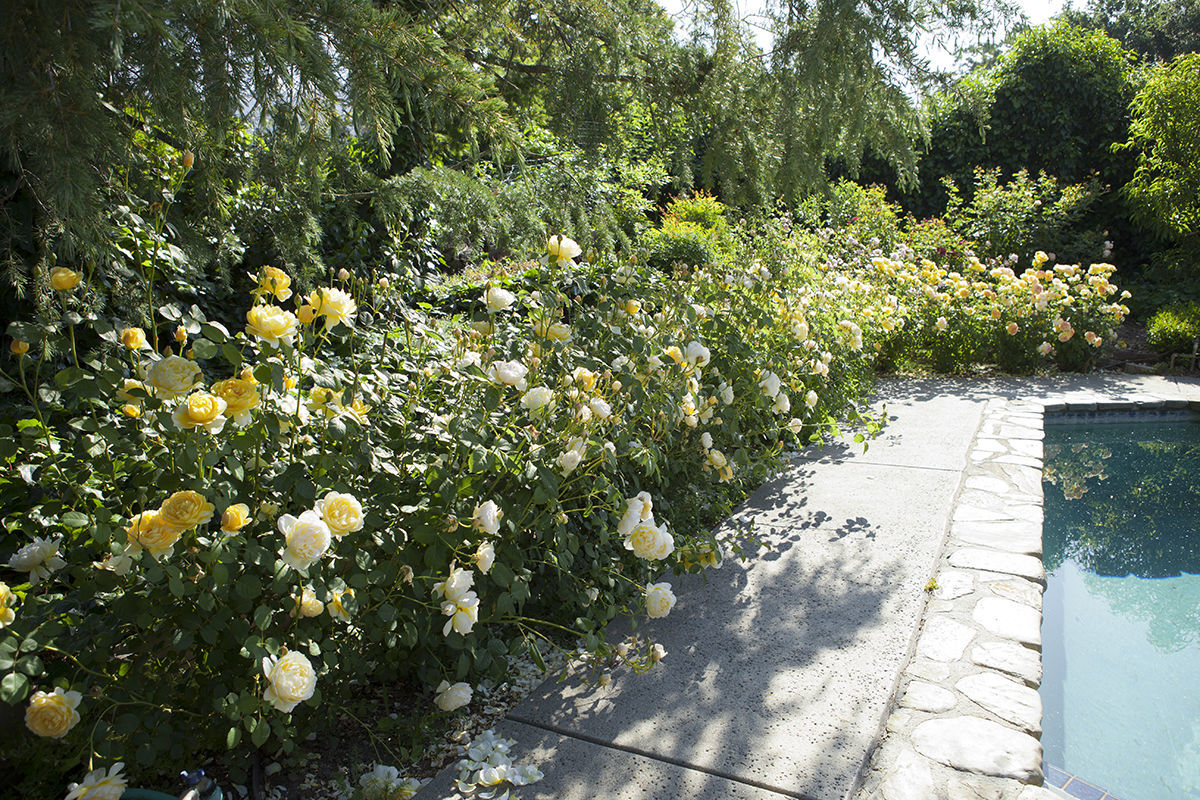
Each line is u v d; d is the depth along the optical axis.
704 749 1.96
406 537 2.01
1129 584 3.60
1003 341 7.20
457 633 1.96
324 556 1.85
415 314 2.86
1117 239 10.12
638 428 3.14
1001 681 2.21
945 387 6.68
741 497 3.89
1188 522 4.33
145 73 1.41
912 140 3.69
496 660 2.06
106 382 1.74
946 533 3.35
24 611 1.60
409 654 2.21
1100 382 6.80
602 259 3.50
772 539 3.33
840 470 4.30
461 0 2.86
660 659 2.39
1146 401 6.10
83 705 1.63
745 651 2.43
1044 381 6.89
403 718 2.11
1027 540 3.23
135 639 1.74
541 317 2.73
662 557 2.41
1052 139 10.27
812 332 4.89
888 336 7.02
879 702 2.12
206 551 1.68
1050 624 3.22
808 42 3.09
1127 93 10.04
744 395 3.97
